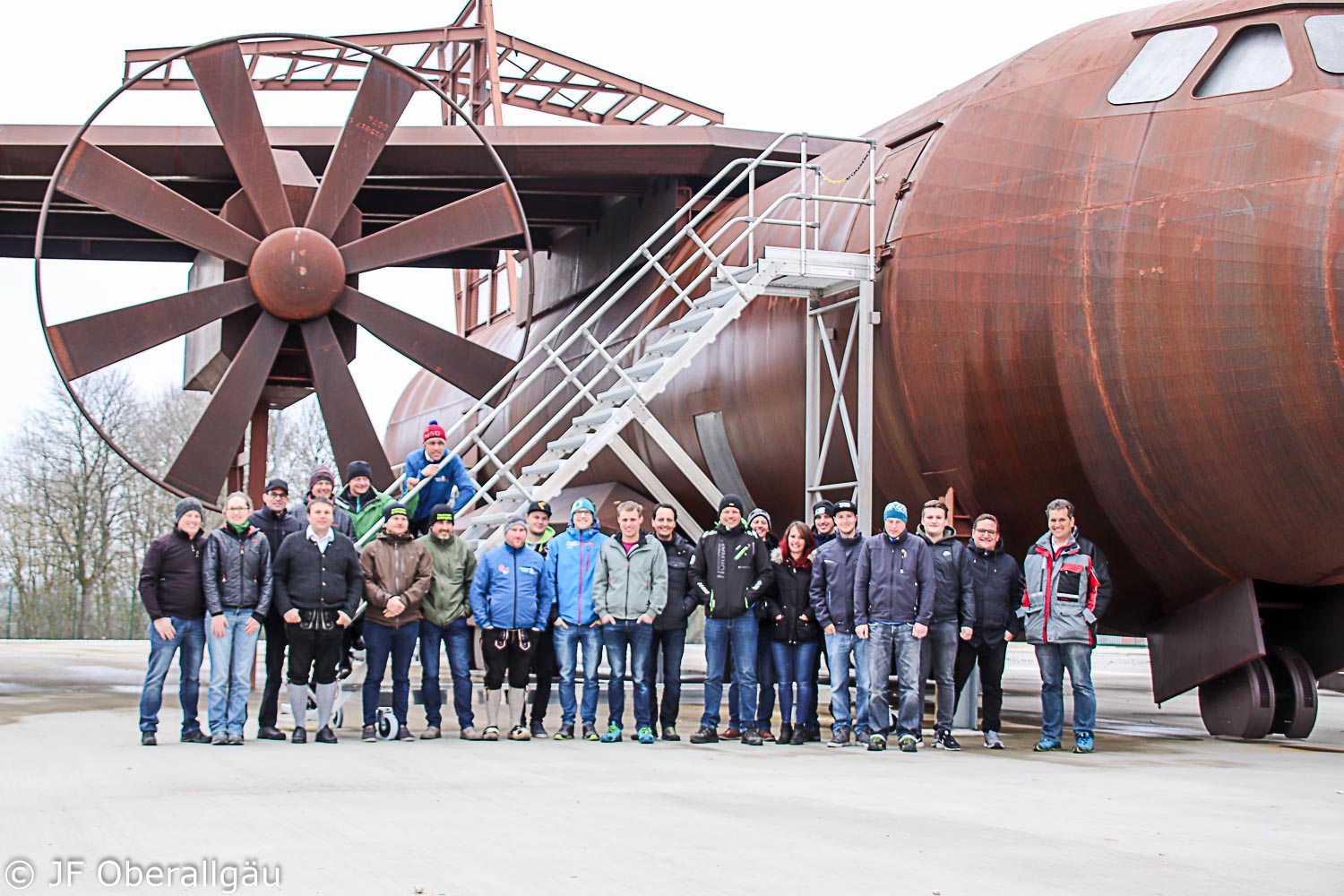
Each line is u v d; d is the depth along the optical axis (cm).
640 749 978
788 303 1401
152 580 961
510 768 829
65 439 5066
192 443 1586
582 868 507
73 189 1494
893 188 1270
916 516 1272
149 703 959
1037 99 1175
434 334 1664
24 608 5053
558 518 1773
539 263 2211
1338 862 542
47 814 621
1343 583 1082
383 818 618
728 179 1759
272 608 1018
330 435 1634
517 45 2784
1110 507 1095
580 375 1919
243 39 1521
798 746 1021
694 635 4822
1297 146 984
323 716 1002
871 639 1002
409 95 1596
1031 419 1110
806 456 1319
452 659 1068
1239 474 1011
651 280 1778
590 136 1698
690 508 1689
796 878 494
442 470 1197
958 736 1151
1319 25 1035
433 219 1630
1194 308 1005
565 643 1062
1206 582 1098
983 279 1134
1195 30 1096
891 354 1214
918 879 496
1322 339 948
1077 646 999
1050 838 589
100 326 1524
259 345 1606
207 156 1661
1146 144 1066
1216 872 517
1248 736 1112
